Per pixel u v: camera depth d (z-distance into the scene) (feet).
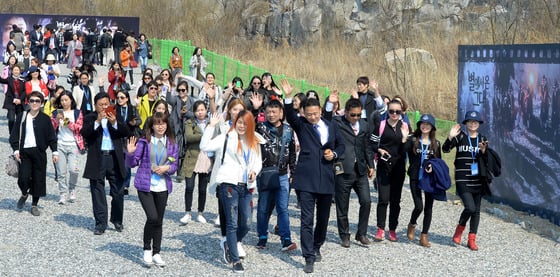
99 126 30.94
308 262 26.91
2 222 32.71
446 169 30.45
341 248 30.42
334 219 35.53
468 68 43.11
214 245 30.07
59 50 112.68
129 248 29.35
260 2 148.15
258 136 27.58
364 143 30.25
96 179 30.89
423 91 73.26
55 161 34.76
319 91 62.85
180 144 34.32
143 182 26.78
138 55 110.73
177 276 26.03
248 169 26.63
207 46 135.54
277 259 28.50
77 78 50.44
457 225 34.27
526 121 38.14
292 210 36.94
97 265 26.99
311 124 27.27
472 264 28.99
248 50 129.90
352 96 38.34
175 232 31.83
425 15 118.01
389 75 84.28
